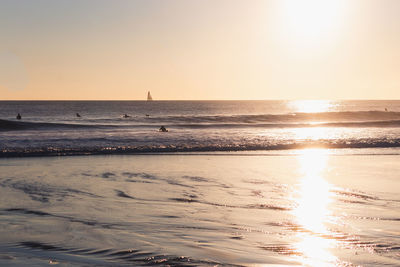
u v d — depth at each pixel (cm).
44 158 1692
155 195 937
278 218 731
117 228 650
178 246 556
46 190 986
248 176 1229
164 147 2052
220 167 1435
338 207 823
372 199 903
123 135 2803
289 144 2206
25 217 718
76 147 2053
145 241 579
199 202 866
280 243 579
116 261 489
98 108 12400
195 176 1228
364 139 2517
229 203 857
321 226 676
